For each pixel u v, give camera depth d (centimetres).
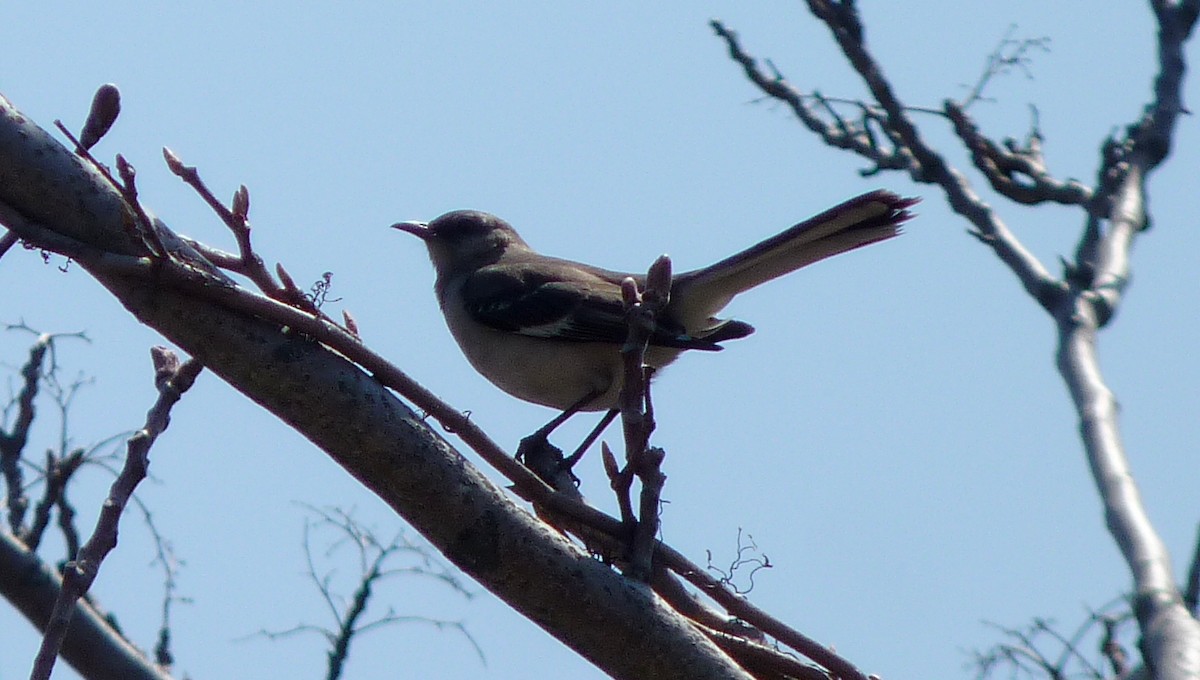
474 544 609
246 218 627
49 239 582
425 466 603
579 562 619
